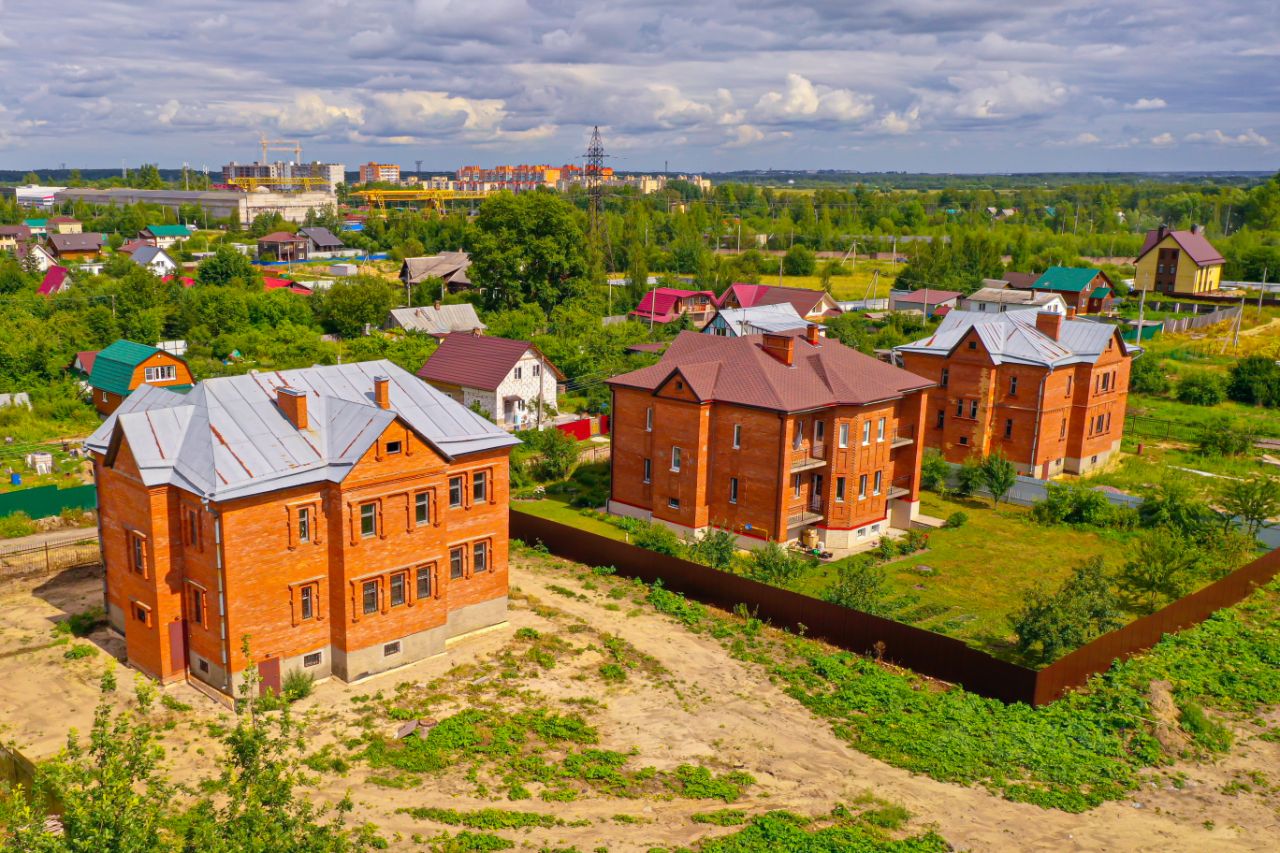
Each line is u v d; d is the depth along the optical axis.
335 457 34.34
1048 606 37.16
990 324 63.56
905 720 32.97
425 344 92.44
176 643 34.47
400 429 34.91
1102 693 34.72
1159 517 54.12
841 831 26.30
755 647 38.72
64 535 50.41
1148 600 44.47
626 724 32.69
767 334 52.31
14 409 73.56
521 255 117.44
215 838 17.33
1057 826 27.27
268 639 33.56
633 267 141.75
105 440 37.00
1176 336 117.25
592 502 57.97
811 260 175.62
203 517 32.47
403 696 34.19
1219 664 37.53
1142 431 78.25
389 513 35.09
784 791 28.91
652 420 52.91
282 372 38.38
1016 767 30.39
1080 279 132.00
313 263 175.38
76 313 94.25
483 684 35.19
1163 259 145.00
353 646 34.91
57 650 37.28
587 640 38.97
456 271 133.50
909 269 151.00
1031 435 61.94
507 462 39.34
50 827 23.41
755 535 50.00
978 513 57.72
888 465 52.84
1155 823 27.58
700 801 28.16
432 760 29.92
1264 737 32.56
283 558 33.50
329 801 27.44
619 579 45.66
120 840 16.56
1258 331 120.00
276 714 32.16
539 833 26.33
